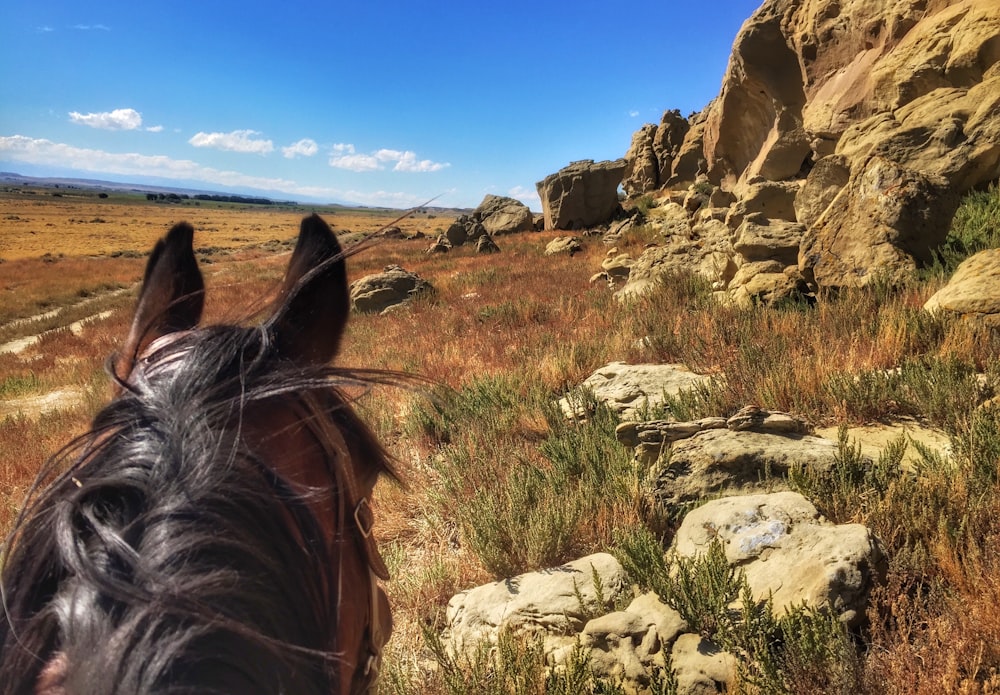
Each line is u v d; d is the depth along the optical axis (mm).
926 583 2877
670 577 3047
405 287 17516
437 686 2914
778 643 2572
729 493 3764
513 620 3174
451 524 4660
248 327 1100
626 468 4301
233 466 829
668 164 38656
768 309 7590
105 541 682
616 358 7609
